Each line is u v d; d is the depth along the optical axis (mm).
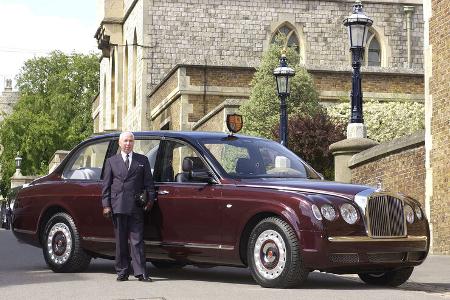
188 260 10578
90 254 11789
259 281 9859
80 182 11805
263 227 9836
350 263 9578
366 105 27984
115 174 10609
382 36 40188
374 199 9836
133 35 41500
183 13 39188
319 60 39969
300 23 39906
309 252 9445
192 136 11016
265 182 10172
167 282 10461
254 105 27531
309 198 9602
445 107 16516
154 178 10992
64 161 12250
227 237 10172
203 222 10359
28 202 12422
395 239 9898
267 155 11023
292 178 10641
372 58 40312
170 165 10961
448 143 16375
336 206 9609
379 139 27203
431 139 16922
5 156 68375
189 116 32531
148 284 10211
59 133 66938
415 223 10273
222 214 10211
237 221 10078
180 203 10578
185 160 10539
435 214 16766
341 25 40188
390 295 9258
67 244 11773
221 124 28016
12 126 67875
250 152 10930
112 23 44938
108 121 48656
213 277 11375
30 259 14734
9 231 33094
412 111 27703
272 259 9750
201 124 30891
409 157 17875
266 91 27547
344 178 20172
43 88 70438
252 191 10047
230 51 39406
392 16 40344
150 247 10828
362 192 9859
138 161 10664
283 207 9680
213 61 32750
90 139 12070
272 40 39750
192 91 32500
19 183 64688
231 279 11086
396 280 10641
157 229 10758
